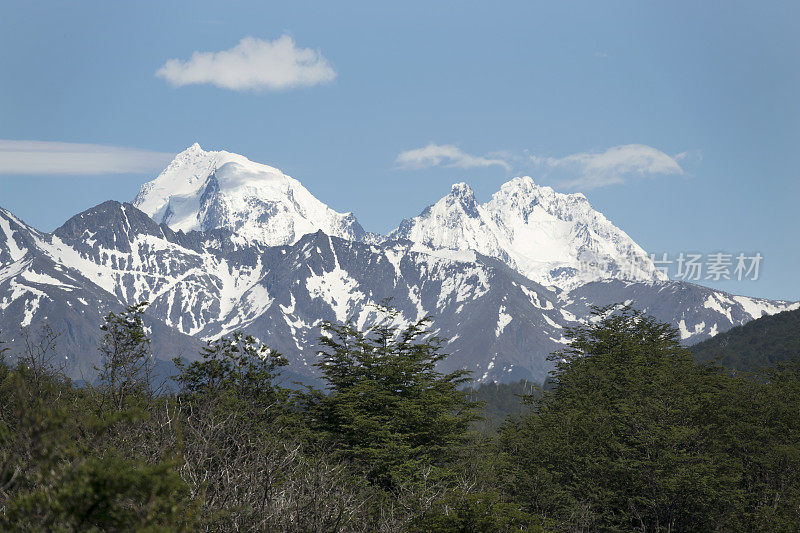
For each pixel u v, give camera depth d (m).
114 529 53.78
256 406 143.75
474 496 128.50
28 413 55.97
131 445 80.19
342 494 96.94
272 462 87.50
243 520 79.25
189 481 77.62
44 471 53.84
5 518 53.03
